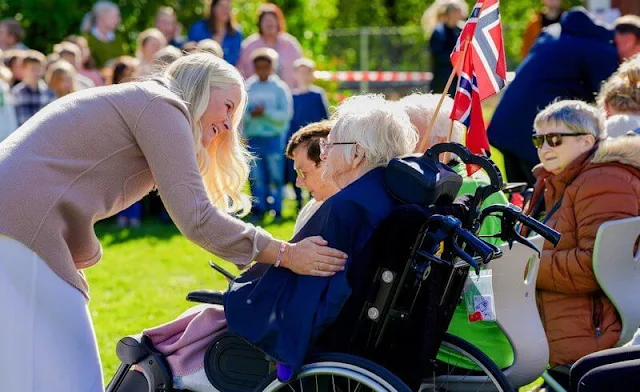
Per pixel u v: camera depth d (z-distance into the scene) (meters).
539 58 8.38
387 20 31.08
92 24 13.34
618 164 4.90
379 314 3.94
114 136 3.90
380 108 4.11
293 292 3.96
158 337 4.54
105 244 10.29
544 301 5.00
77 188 3.88
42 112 3.99
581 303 4.91
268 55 11.20
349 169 4.12
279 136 11.28
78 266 4.09
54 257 3.85
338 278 3.90
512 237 4.03
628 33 8.45
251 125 11.20
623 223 4.76
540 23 13.66
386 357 4.08
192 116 4.06
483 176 4.88
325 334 4.04
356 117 4.09
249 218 11.37
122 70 11.20
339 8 30.12
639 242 5.03
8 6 16.12
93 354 4.00
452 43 12.30
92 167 3.89
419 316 4.04
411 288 3.95
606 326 4.87
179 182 3.88
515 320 4.49
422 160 3.99
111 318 7.39
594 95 8.27
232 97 4.11
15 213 3.81
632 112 5.78
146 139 3.89
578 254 4.84
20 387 3.82
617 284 4.84
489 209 4.02
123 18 16.44
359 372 3.87
